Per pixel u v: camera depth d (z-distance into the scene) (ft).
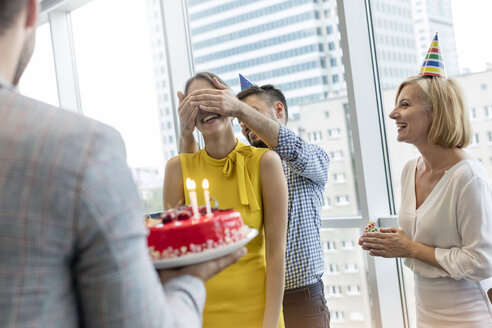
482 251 5.31
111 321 1.87
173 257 2.91
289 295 6.27
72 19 15.10
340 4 8.48
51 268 1.83
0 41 2.01
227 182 4.57
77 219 1.84
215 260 2.78
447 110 5.64
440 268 5.64
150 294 1.95
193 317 2.28
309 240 6.36
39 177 1.84
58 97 15.19
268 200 4.42
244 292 4.27
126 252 1.90
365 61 8.66
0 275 1.79
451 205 5.53
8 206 1.82
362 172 8.52
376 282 8.48
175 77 11.84
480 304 5.54
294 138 5.72
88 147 1.93
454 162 5.71
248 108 5.02
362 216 8.61
